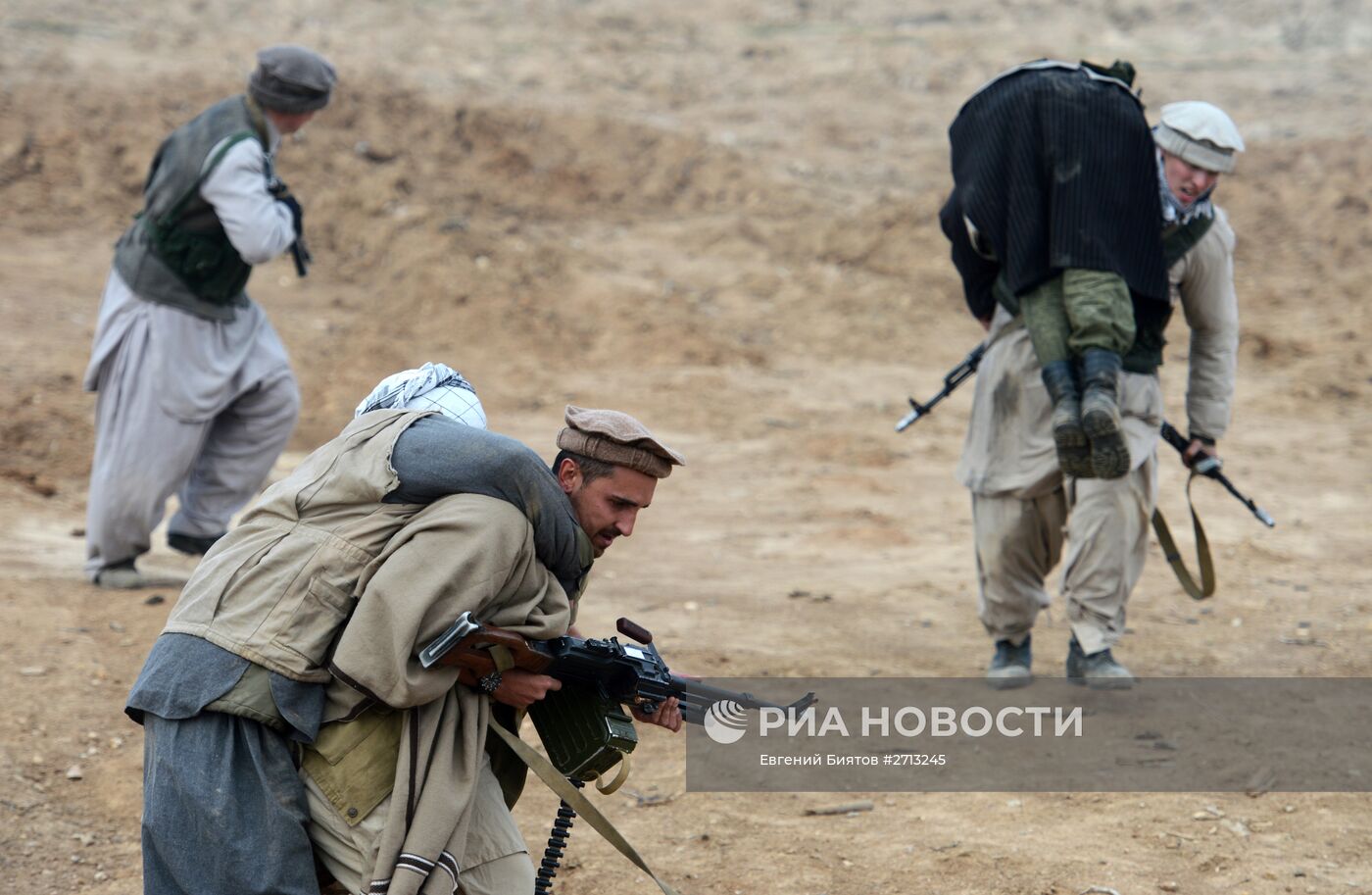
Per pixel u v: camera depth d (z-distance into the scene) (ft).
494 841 38.50
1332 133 265.95
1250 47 322.96
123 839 57.26
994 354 75.15
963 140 74.08
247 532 38.55
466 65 289.12
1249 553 107.14
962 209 73.56
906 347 188.34
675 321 183.52
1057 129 70.08
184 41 269.44
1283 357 184.14
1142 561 75.66
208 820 36.01
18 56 244.83
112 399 85.66
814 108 289.12
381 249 198.59
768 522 116.98
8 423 130.11
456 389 42.39
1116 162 69.82
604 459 39.47
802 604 92.89
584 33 322.14
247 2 302.66
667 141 251.80
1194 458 77.82
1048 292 71.15
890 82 304.09
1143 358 73.46
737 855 56.08
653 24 333.42
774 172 250.78
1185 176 71.26
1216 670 79.25
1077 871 53.93
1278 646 83.87
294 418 92.02
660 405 158.20
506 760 41.39
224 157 82.17
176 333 84.64
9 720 65.87
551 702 41.98
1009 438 74.54
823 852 56.29
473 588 36.70
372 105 239.91
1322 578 100.48
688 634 84.58
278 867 36.04
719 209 237.25
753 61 314.96
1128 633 86.43
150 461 85.35
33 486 117.60
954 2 345.92
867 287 205.46
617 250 212.43
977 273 76.48
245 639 37.01
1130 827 58.23
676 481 130.93
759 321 193.47
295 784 37.14
